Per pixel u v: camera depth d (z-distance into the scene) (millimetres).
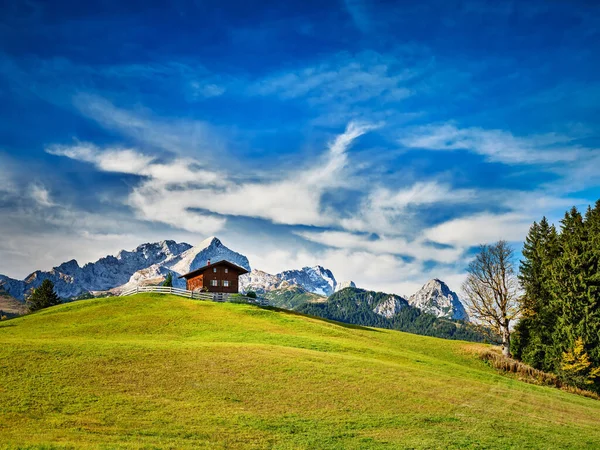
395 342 73000
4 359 37406
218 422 28000
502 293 70312
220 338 56719
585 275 65188
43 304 130250
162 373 37281
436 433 29172
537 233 86000
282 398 33938
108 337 54938
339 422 29906
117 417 27469
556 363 64625
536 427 32781
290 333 63469
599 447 29172
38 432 24016
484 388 44750
